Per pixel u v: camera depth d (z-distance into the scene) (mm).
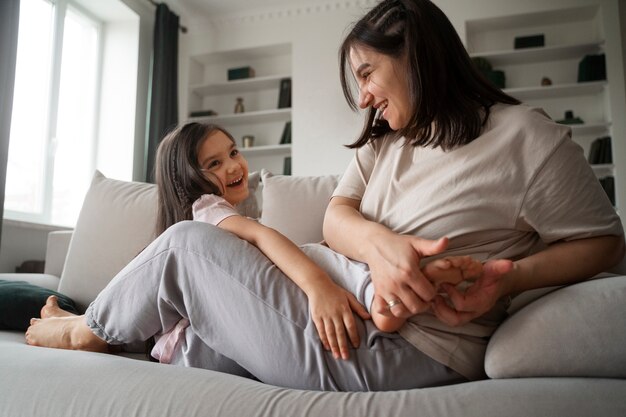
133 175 3836
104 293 853
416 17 771
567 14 3934
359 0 4305
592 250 684
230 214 984
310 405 575
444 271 616
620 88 3672
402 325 672
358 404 568
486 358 634
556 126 718
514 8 3955
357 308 710
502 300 753
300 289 737
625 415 490
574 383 547
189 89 4691
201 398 610
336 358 670
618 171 3590
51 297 1182
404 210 767
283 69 4742
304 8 4438
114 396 643
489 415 512
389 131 916
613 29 3746
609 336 562
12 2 2568
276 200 1445
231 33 4637
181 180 1173
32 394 682
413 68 759
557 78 4023
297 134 4297
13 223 2809
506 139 722
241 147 4504
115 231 1517
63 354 790
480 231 717
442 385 681
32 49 3240
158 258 796
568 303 607
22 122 3133
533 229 740
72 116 3691
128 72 3971
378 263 672
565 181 689
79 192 3729
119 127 3908
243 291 727
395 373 666
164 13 4102
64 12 3506
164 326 833
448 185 729
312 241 1367
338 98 4266
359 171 933
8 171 3021
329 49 4348
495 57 3984
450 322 635
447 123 751
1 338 1085
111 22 4059
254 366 744
